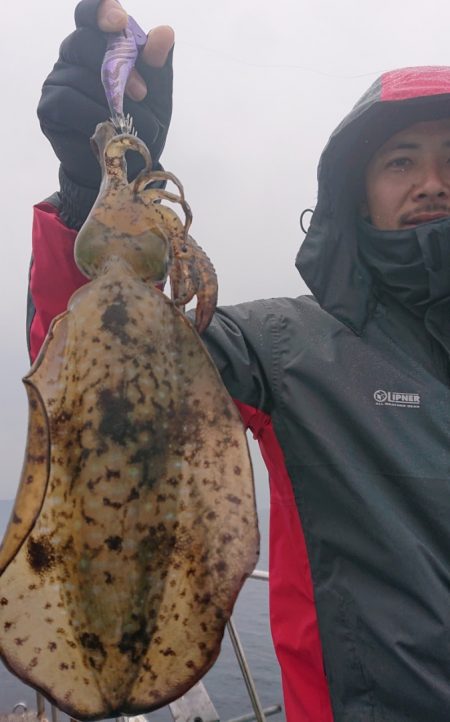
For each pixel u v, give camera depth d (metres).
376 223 0.90
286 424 0.79
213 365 0.56
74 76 0.75
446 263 0.82
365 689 0.69
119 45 0.71
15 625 0.50
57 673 0.50
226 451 0.54
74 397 0.53
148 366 0.55
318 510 0.75
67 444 0.53
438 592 0.69
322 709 0.72
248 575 0.51
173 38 0.75
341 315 0.85
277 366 0.81
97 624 0.52
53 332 0.54
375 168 0.90
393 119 0.89
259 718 1.01
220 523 0.53
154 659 0.52
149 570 0.53
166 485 0.54
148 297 0.57
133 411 0.54
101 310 0.56
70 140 0.77
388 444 0.75
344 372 0.80
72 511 0.52
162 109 0.80
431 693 0.66
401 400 0.78
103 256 0.58
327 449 0.75
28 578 0.51
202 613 0.52
